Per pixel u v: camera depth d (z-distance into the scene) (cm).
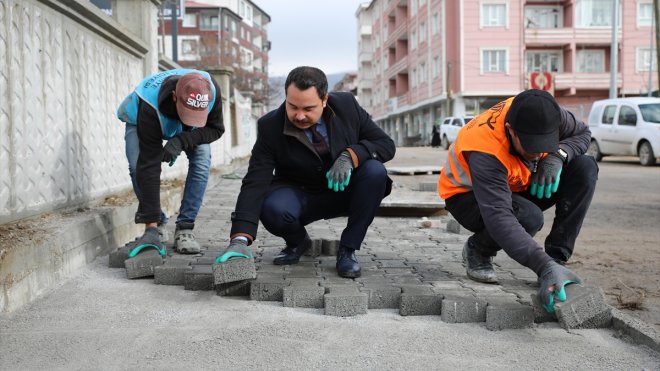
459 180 327
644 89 3359
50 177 412
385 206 600
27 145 378
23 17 372
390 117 5259
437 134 3081
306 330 274
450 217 608
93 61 504
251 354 245
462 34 3259
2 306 288
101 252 421
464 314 288
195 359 239
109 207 477
